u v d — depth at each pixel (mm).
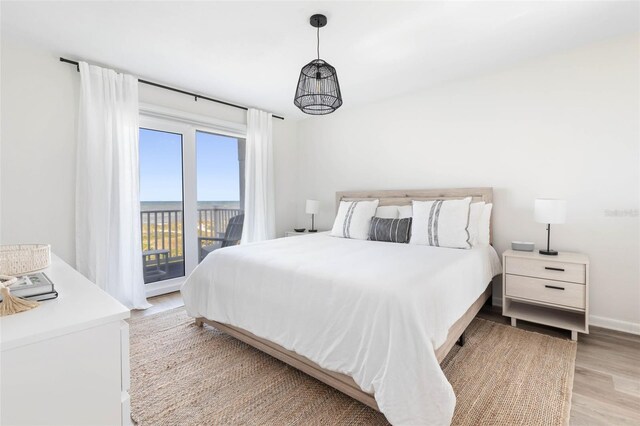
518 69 2861
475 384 1719
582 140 2574
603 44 2457
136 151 2998
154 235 3418
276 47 2514
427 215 2842
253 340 2043
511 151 2932
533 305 2777
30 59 2486
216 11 2035
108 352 808
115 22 2162
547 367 1887
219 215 4020
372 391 1374
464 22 2168
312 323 1654
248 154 4074
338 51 2588
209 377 1818
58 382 732
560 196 2689
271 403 1586
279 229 4691
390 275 1656
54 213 2627
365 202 3488
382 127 3875
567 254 2527
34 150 2521
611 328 2461
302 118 4730
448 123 3318
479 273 2357
